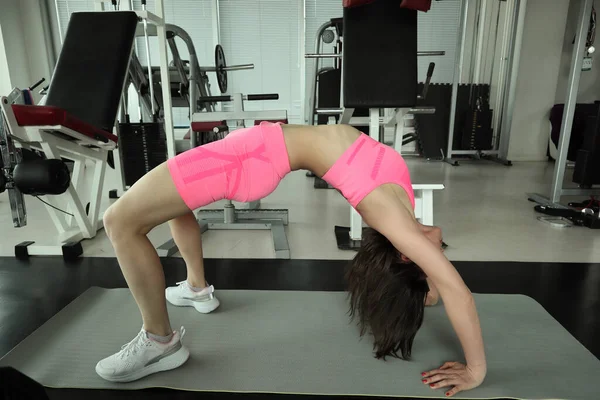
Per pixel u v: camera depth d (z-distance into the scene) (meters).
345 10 1.92
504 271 1.95
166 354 1.19
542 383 1.16
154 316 1.14
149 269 1.08
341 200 3.30
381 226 1.00
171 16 5.13
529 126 5.06
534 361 1.26
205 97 3.21
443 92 4.99
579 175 3.06
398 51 1.93
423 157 5.21
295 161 1.08
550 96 4.95
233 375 1.19
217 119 2.53
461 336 1.02
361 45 1.92
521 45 4.74
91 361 1.25
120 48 2.42
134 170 3.37
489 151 4.90
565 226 2.61
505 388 1.14
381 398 1.10
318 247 2.27
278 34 5.23
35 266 2.01
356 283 1.15
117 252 1.06
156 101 4.09
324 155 1.06
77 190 2.37
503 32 4.91
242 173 1.04
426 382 1.14
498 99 4.98
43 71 5.06
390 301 1.09
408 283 1.06
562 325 1.49
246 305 1.61
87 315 1.52
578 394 1.12
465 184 3.83
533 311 1.56
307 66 5.34
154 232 2.54
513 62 4.57
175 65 3.65
